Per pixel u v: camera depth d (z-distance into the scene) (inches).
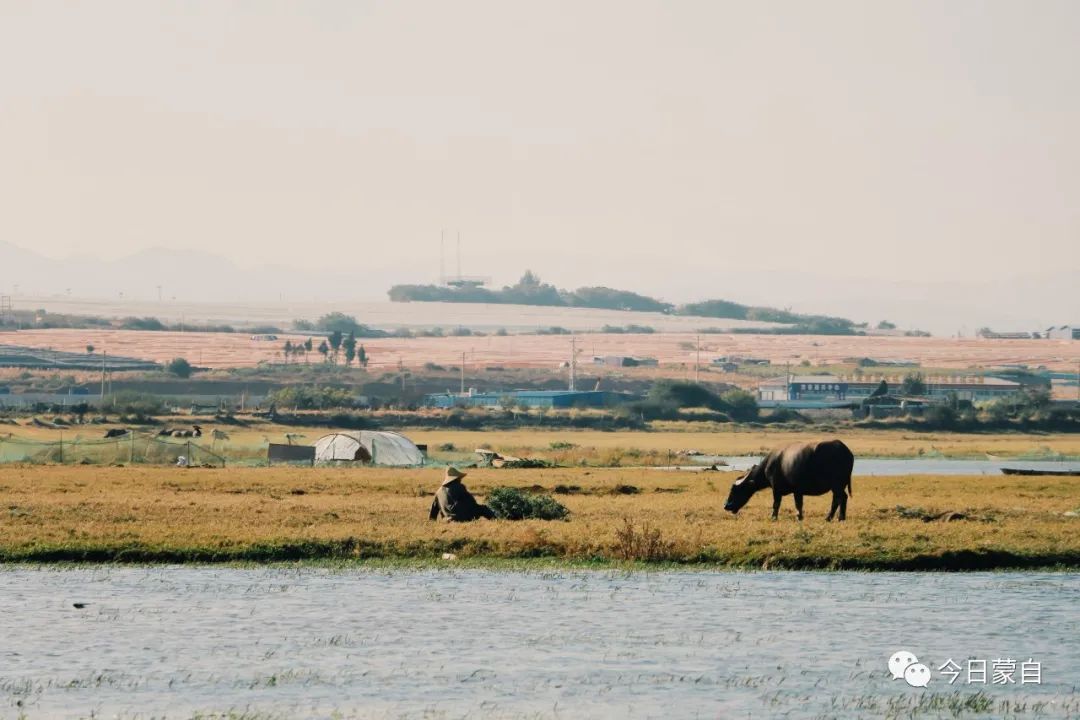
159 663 3193.9
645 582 4173.2
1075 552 4562.0
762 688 3038.9
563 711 2866.6
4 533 4744.1
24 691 2962.6
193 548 4542.3
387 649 3331.7
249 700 2920.8
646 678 3110.2
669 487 7455.7
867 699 2967.5
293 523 5098.4
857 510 5733.3
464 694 2979.8
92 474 7864.2
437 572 4320.9
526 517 5378.9
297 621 3614.7
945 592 4047.7
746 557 4495.6
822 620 3656.5
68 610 3730.3
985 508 5905.5
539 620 3641.7
